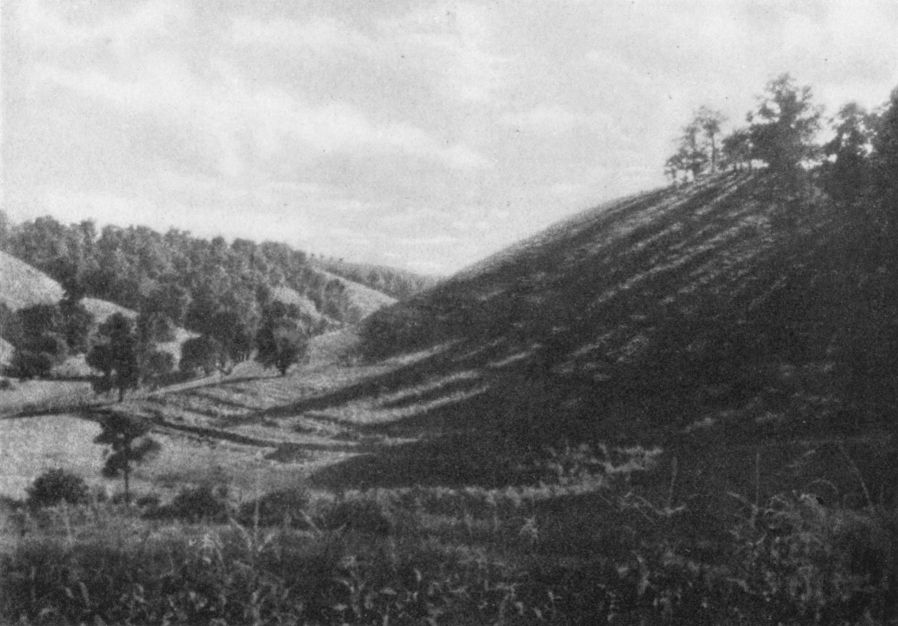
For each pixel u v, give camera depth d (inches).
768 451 959.6
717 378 1631.4
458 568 371.2
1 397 2154.3
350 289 7436.0
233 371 2669.8
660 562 374.6
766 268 2043.6
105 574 357.7
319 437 1763.0
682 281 2250.2
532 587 362.9
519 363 2096.5
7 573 356.8
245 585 354.3
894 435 983.0
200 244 6747.1
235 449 1644.9
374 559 372.2
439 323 2662.4
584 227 3164.4
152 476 982.4
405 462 1360.7
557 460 1298.0
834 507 425.1
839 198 1701.5
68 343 2898.6
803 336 1619.1
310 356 2640.3
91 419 1868.8
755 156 2281.0
